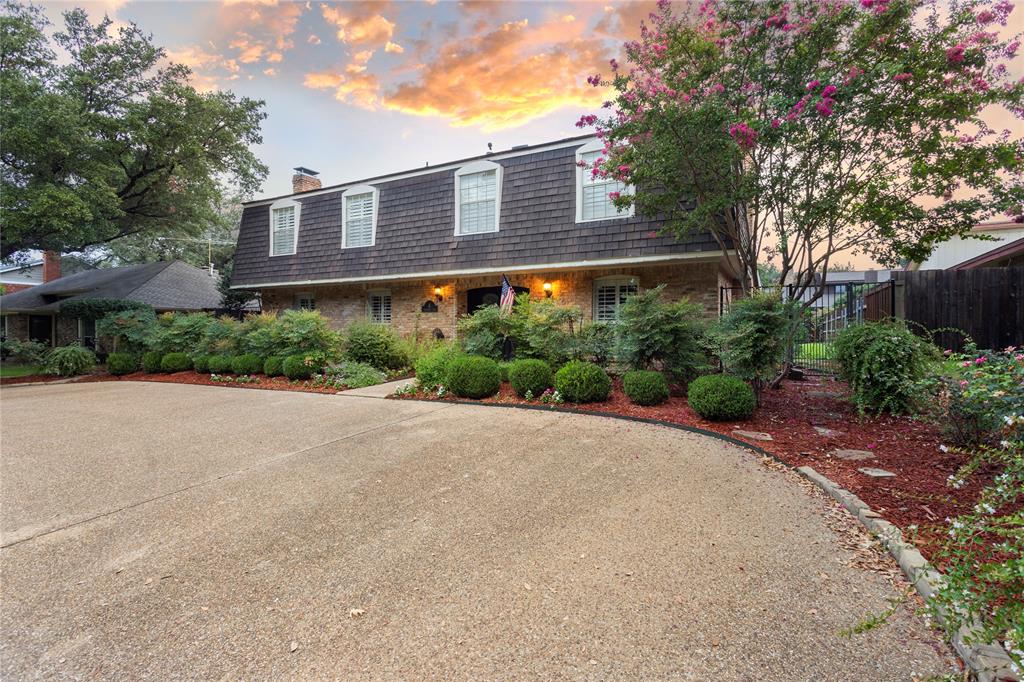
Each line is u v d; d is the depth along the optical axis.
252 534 3.12
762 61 6.35
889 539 2.74
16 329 19.55
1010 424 2.95
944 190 6.06
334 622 2.19
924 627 2.07
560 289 10.96
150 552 2.90
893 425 5.38
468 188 11.72
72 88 12.86
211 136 15.10
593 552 2.79
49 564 2.77
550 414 6.55
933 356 5.61
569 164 10.30
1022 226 12.60
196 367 12.43
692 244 8.80
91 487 4.08
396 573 2.60
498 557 2.75
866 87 5.64
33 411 7.86
